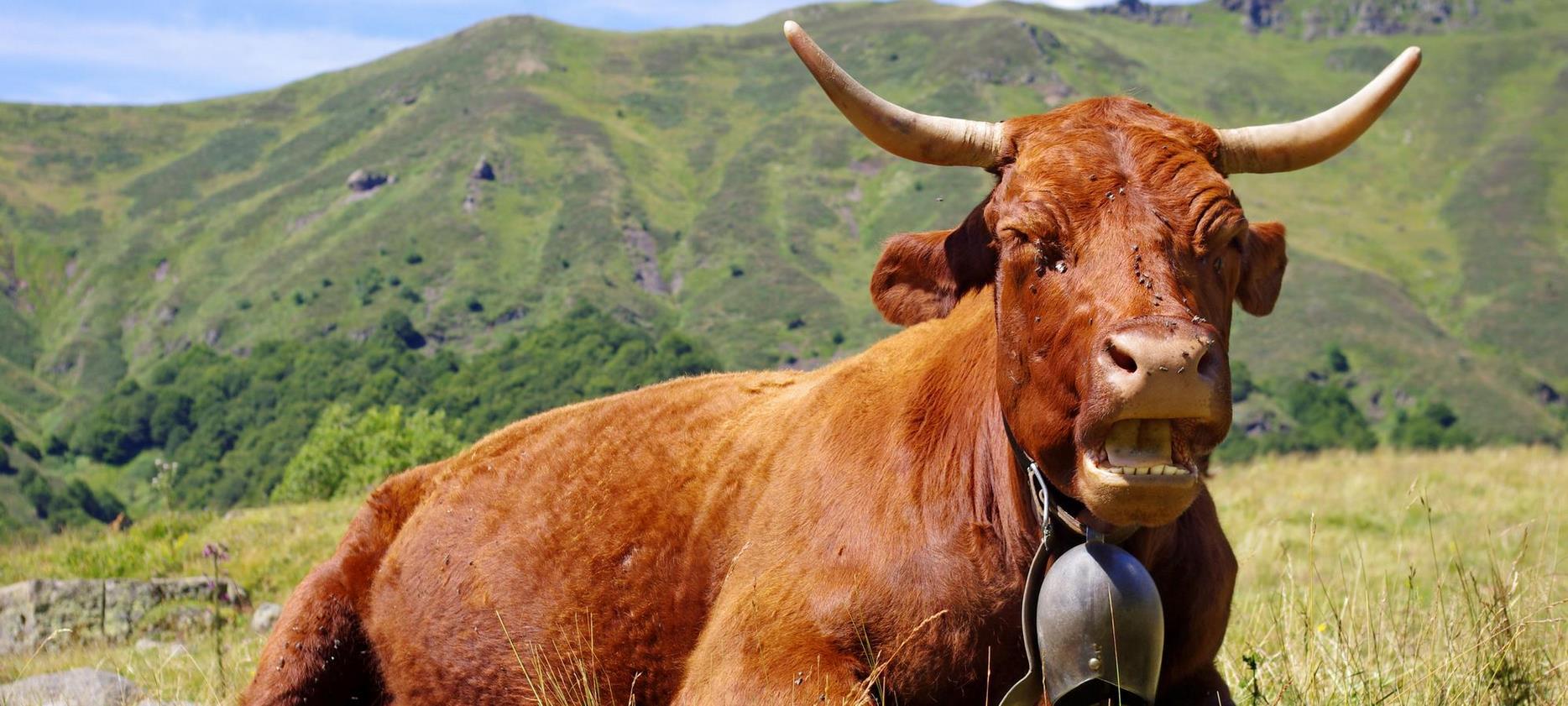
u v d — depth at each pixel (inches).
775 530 178.9
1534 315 6879.9
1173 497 125.0
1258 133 158.1
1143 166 141.9
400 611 219.3
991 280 159.6
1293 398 5511.8
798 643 164.9
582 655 196.1
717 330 6432.1
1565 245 7869.1
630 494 202.8
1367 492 666.2
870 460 173.9
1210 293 138.4
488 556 210.1
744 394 219.0
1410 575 236.7
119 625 438.3
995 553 159.5
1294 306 6727.4
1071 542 156.9
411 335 6432.1
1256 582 430.9
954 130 157.5
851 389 189.0
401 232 7696.9
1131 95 161.3
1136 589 147.8
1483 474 733.9
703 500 194.5
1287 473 795.4
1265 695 210.2
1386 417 5713.6
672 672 189.5
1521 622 207.8
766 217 7844.5
